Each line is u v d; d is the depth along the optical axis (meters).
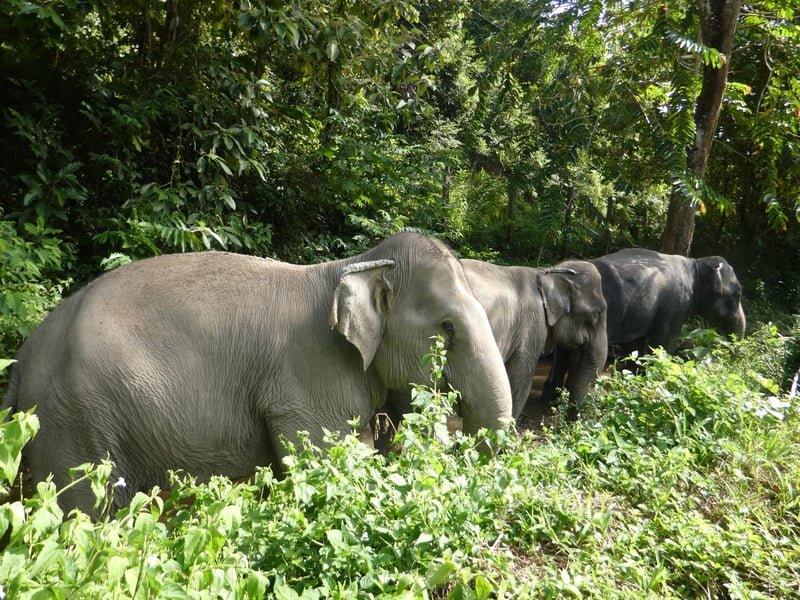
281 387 3.59
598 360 6.51
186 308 3.52
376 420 4.31
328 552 2.12
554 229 9.95
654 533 2.61
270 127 7.49
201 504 2.26
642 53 9.09
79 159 6.52
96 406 3.27
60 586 1.49
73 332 3.34
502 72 10.73
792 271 13.30
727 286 8.80
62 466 3.28
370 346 3.60
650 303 8.11
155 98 6.28
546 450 3.21
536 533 2.58
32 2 5.39
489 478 2.73
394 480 2.37
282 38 6.36
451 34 13.16
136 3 6.90
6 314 4.16
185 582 1.77
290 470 2.42
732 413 3.59
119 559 1.53
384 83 8.70
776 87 10.01
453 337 3.66
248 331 3.58
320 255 8.03
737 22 9.62
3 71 6.43
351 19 7.01
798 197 10.86
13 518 1.55
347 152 7.79
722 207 9.11
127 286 3.54
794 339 6.96
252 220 7.75
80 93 6.72
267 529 2.18
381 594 1.96
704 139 9.12
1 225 4.53
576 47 9.81
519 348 5.90
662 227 15.80
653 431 3.60
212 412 3.52
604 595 2.18
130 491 3.48
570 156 9.69
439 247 3.90
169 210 6.08
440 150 9.52
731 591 2.27
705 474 3.14
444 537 2.23
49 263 4.72
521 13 9.98
